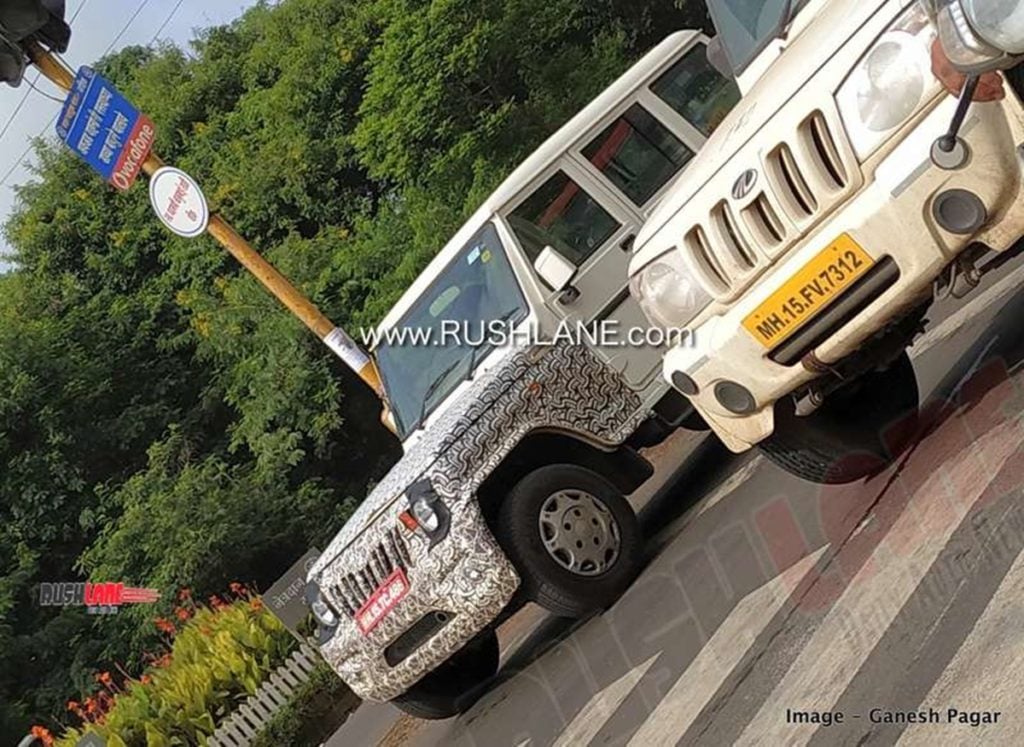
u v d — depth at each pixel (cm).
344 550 708
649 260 517
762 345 482
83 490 2206
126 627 1903
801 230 454
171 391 2397
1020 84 402
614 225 782
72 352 2356
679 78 863
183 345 2402
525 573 656
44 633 1931
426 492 664
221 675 1099
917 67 420
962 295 455
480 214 802
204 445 2283
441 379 795
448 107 1870
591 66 1872
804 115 448
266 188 2431
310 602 730
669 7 2036
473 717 730
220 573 1873
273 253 2222
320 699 1087
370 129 1920
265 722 1076
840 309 456
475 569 651
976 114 406
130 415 2288
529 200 792
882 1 439
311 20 2552
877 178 432
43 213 2773
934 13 381
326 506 1988
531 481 671
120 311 2488
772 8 575
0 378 2233
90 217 2725
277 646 1116
